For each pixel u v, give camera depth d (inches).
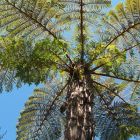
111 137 323.9
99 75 319.6
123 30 290.7
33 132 331.3
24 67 275.3
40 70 282.0
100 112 326.6
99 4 285.4
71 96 257.8
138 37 289.0
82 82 267.7
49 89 329.7
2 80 288.8
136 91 320.2
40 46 271.6
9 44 279.0
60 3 285.9
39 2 284.5
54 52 276.4
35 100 330.3
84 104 253.6
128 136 323.0
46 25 292.7
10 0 283.9
